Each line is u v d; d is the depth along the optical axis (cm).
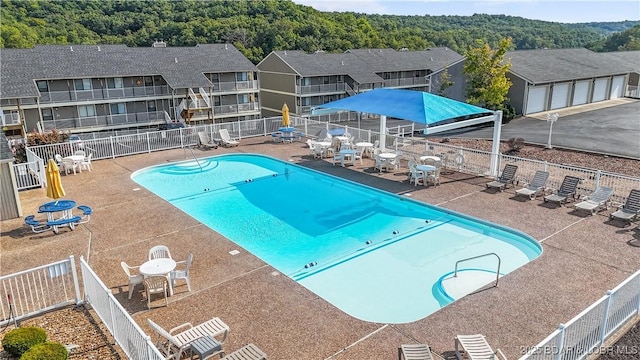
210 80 4862
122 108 4347
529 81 4044
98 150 2355
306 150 2573
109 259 1239
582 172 2072
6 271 1179
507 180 1805
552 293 1040
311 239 1498
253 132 2925
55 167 1462
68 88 4000
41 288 980
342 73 5334
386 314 1055
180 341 803
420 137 3325
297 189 2022
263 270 1173
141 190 1858
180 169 2338
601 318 832
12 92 3509
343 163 2242
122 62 4356
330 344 869
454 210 1606
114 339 868
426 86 6084
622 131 3259
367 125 4569
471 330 907
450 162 2147
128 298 1037
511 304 999
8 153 1527
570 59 5028
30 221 1406
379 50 6291
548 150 2739
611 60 5403
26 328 833
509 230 1430
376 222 1630
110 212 1606
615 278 1102
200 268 1186
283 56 5325
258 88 5219
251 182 2131
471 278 1213
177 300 1031
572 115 4097
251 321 947
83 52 4288
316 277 1241
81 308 991
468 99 3975
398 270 1274
